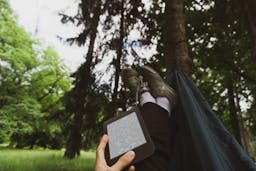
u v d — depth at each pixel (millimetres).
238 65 13664
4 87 19531
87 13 14484
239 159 1543
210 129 1661
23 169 12859
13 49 18781
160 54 11461
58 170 13086
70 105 15172
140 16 13062
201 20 12039
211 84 17359
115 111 13500
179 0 4832
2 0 18750
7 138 18984
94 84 14453
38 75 22734
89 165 14773
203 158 1420
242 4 8008
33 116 19562
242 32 11312
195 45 12930
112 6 14477
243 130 20328
